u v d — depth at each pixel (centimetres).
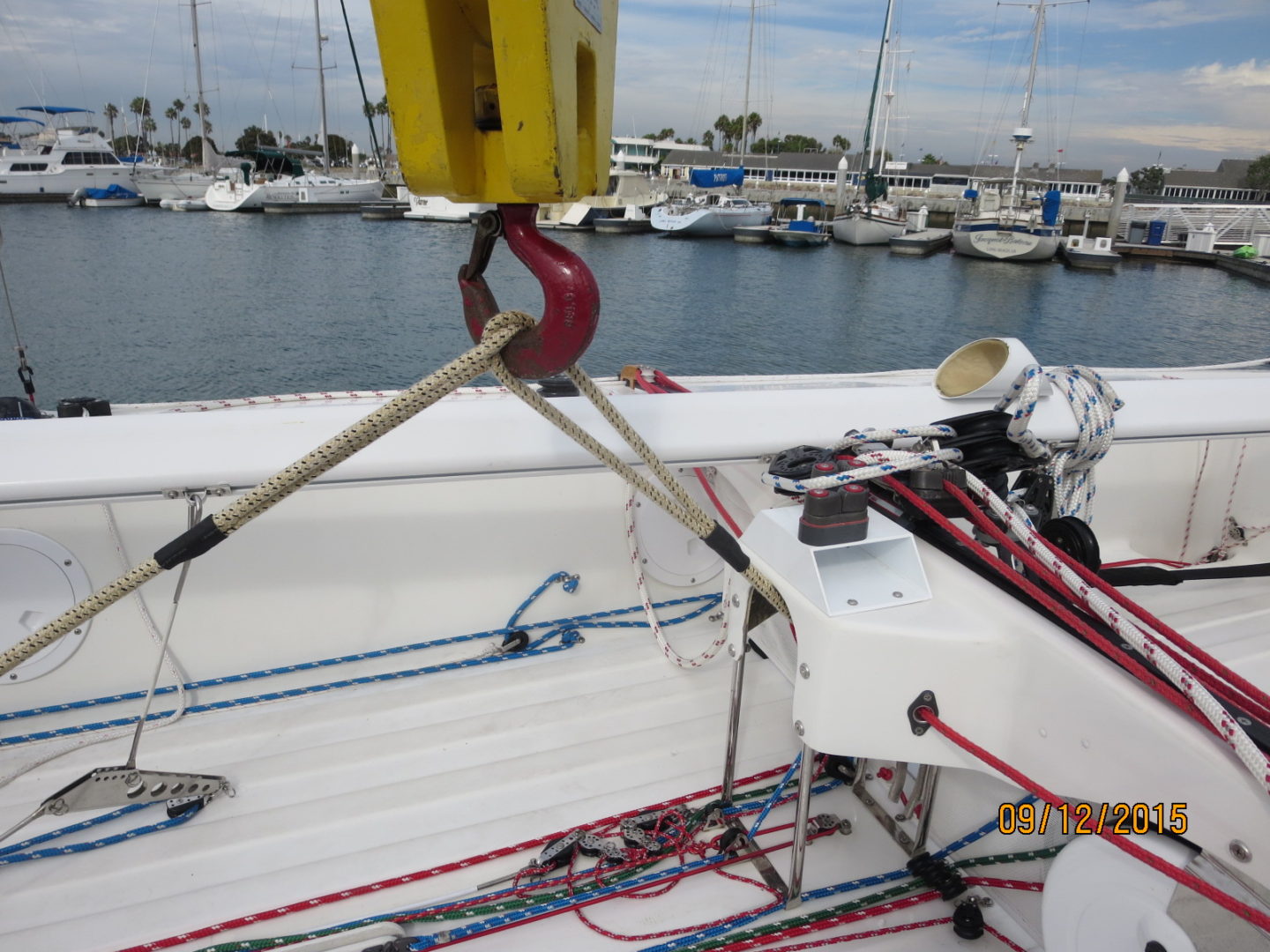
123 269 2152
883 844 154
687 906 140
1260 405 202
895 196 4928
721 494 198
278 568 186
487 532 200
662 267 2612
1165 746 89
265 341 1486
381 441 154
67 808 146
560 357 86
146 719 175
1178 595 197
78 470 139
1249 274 2738
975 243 3003
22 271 2070
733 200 3766
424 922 137
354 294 1906
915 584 119
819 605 114
